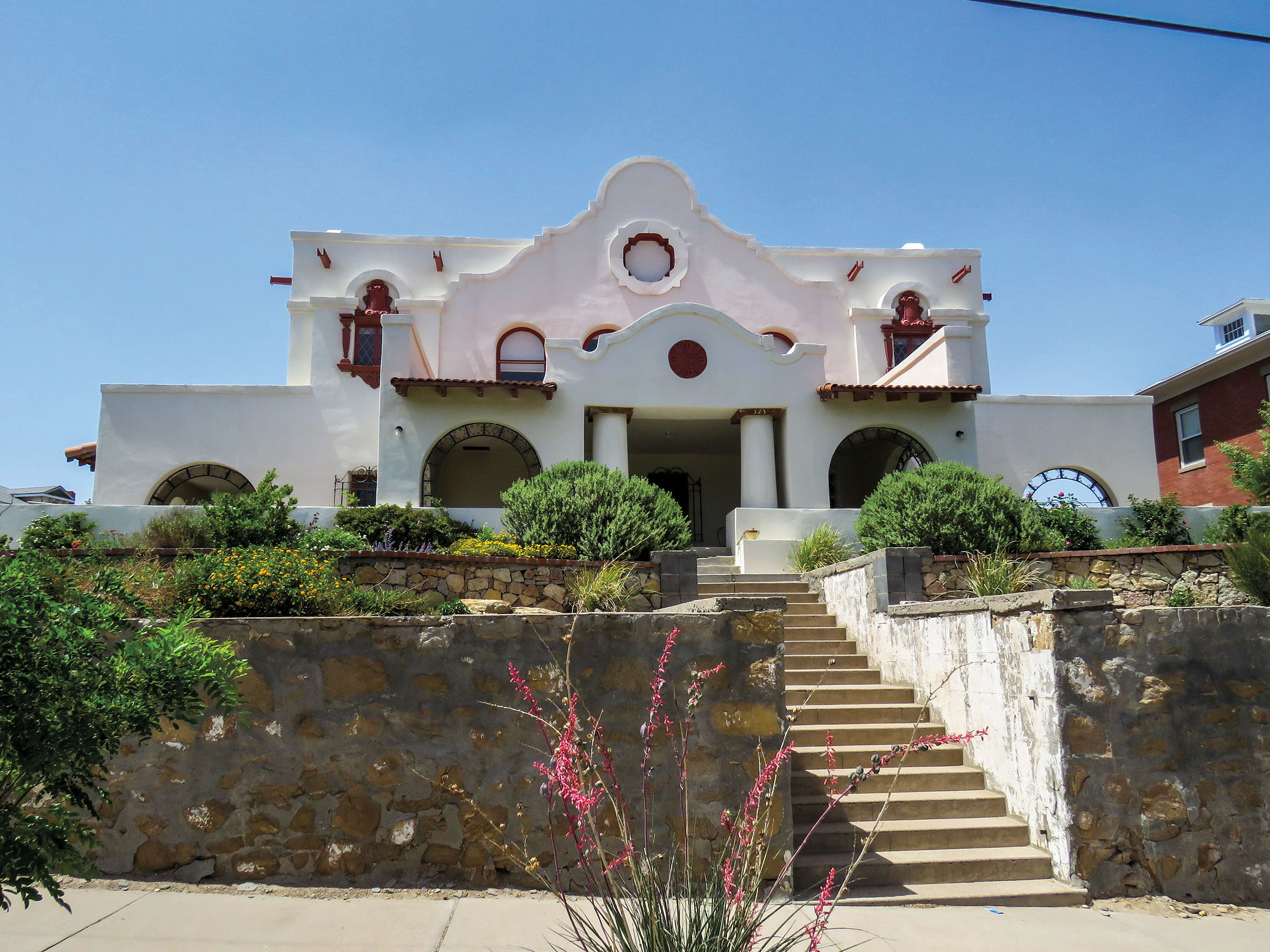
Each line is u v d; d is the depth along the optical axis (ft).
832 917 19.77
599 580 39.34
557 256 75.00
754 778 20.90
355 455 66.08
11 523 48.44
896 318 76.54
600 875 19.10
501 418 58.59
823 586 41.63
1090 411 66.03
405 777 20.94
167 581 29.30
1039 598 22.97
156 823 20.71
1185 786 22.00
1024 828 23.44
